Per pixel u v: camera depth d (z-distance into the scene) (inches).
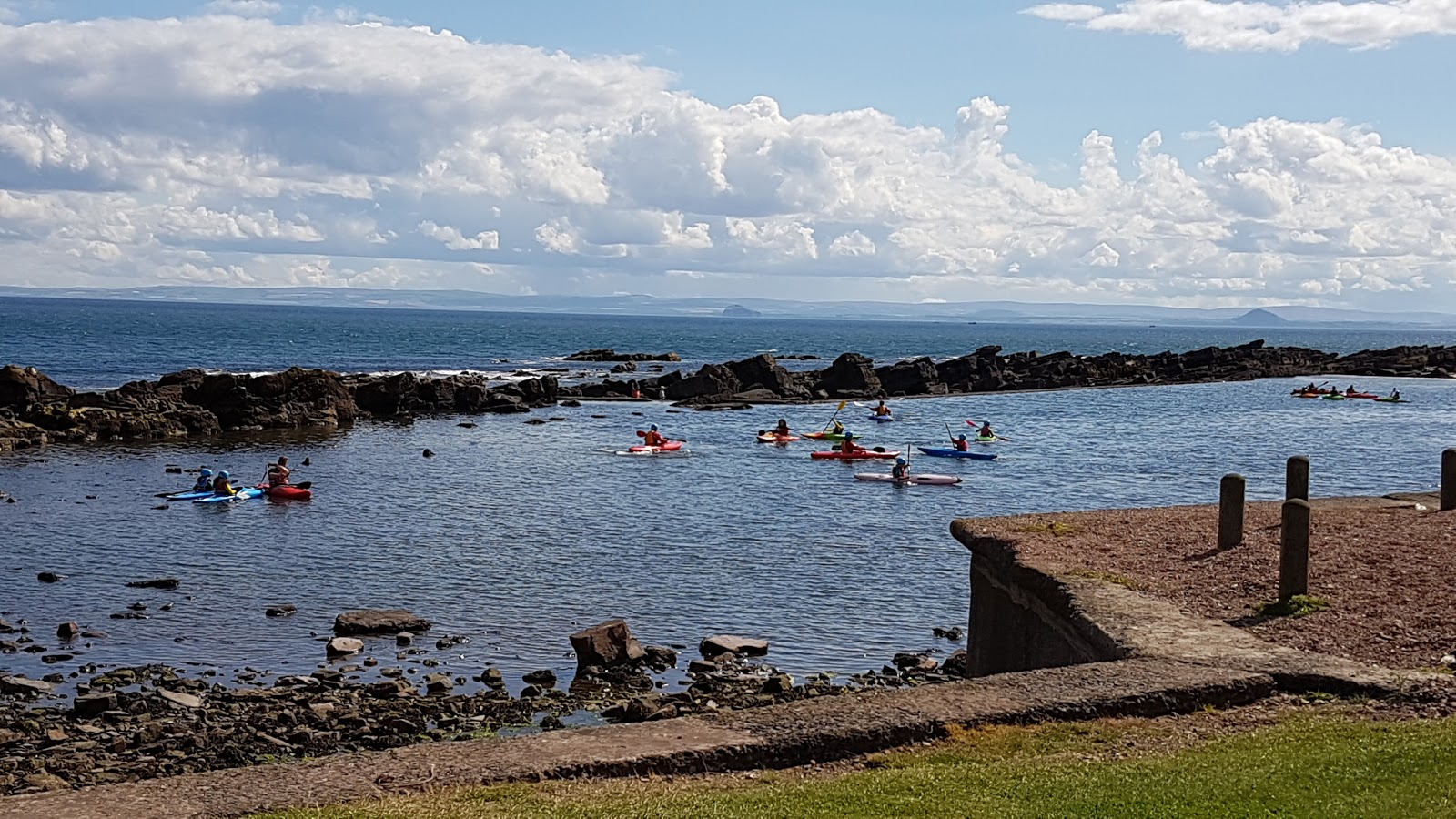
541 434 2529.5
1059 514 846.5
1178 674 494.3
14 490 1654.8
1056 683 486.6
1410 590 616.1
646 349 7209.6
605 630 836.6
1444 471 856.3
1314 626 570.6
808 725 438.6
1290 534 609.6
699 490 1716.3
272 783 386.3
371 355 5487.2
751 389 3649.1
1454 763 387.5
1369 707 468.1
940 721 447.5
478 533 1348.4
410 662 839.1
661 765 409.7
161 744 649.6
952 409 3294.8
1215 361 4977.9
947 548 1272.1
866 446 2329.0
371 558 1206.3
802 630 936.9
